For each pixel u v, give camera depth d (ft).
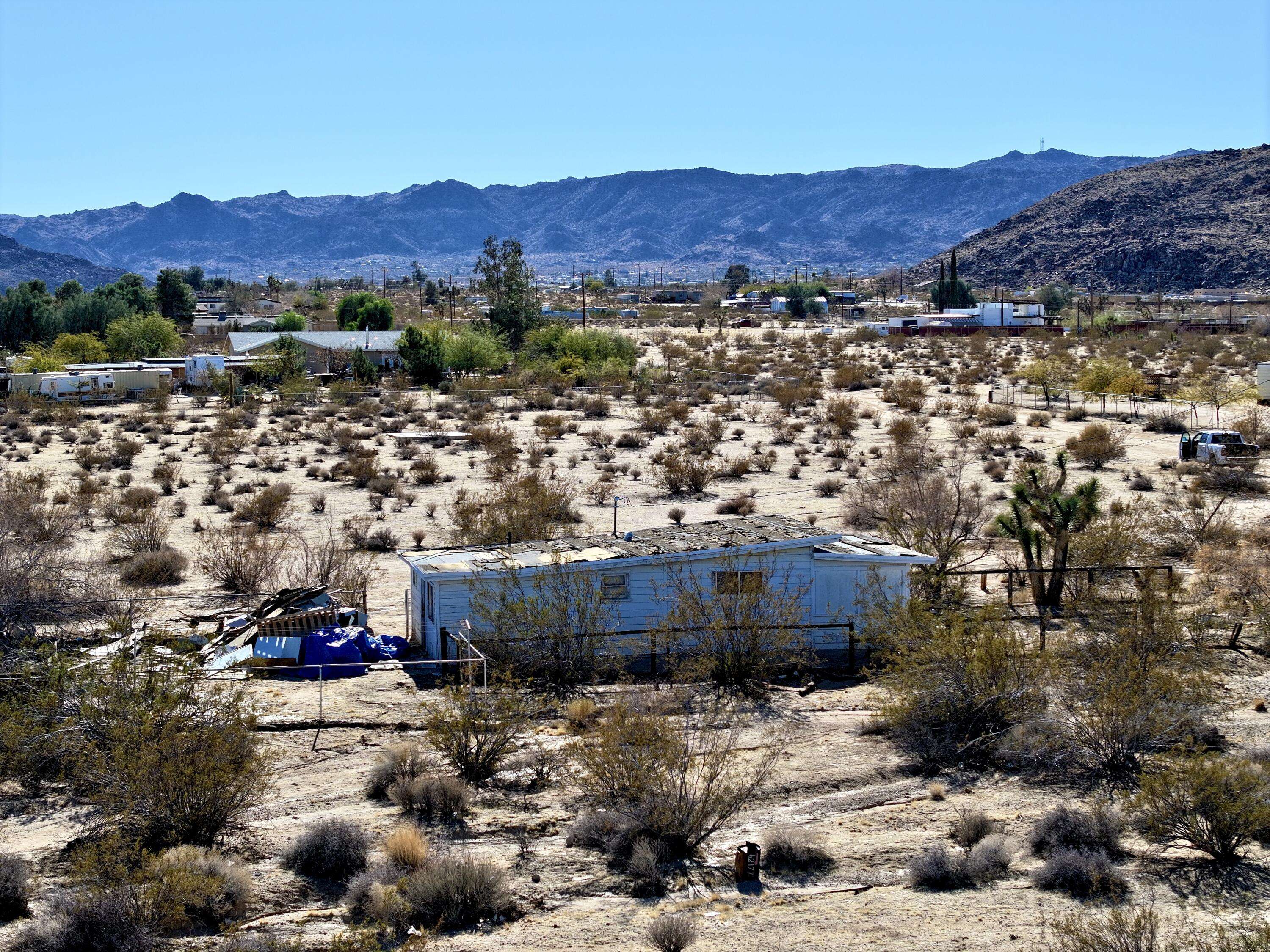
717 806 65.87
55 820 67.62
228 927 55.31
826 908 57.11
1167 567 116.37
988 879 59.93
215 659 96.58
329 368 407.03
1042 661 81.97
